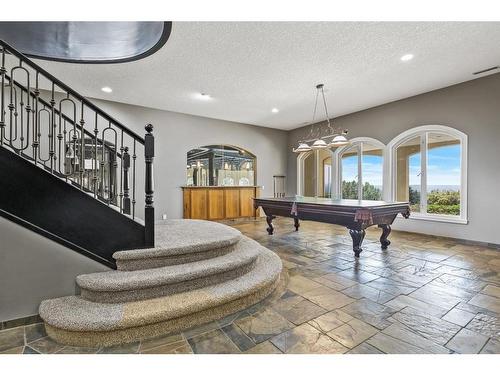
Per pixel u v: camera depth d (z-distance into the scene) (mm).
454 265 3406
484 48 3490
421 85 4793
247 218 7344
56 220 2076
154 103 5691
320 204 4059
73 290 2111
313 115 6789
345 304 2352
